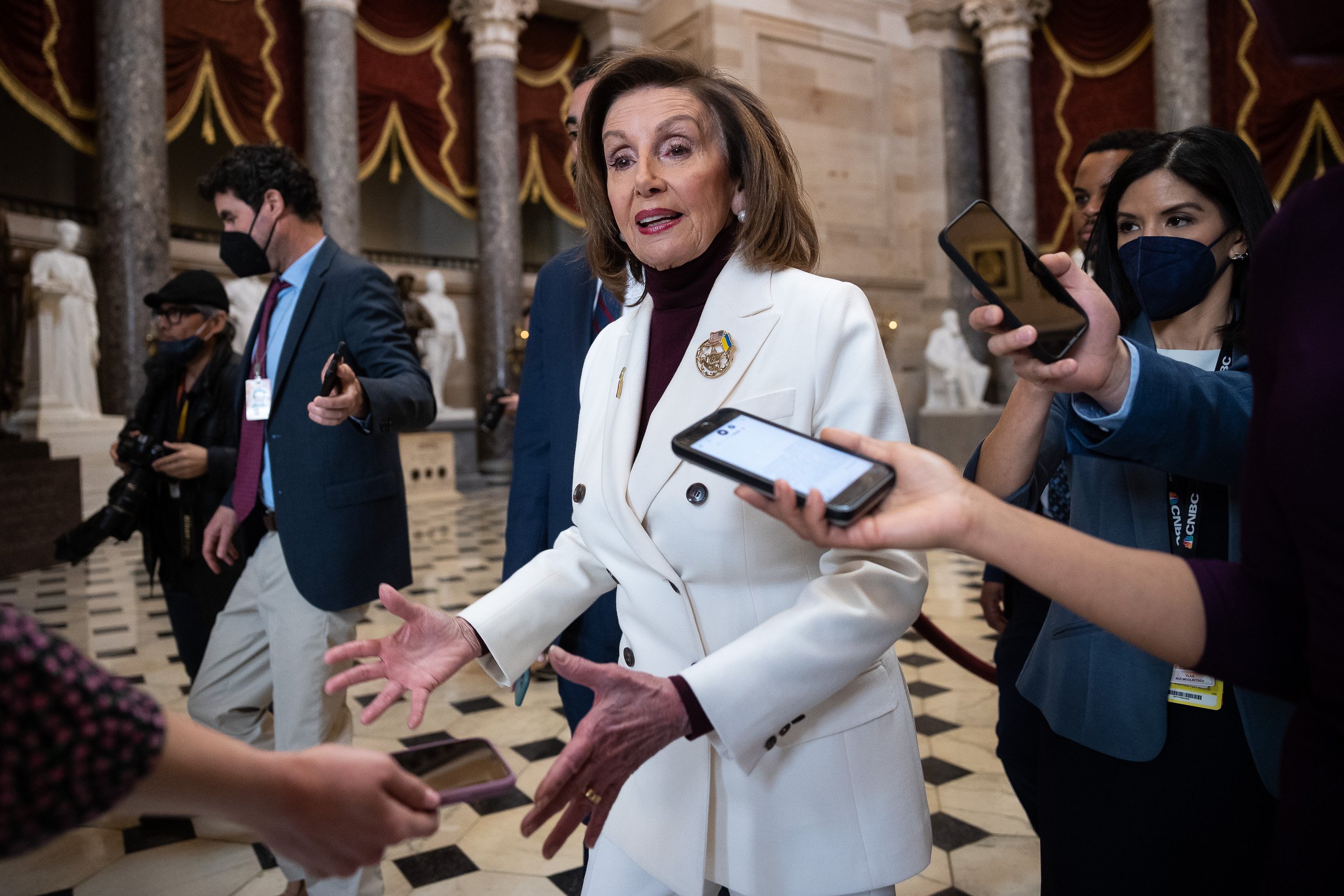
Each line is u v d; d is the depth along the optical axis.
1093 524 1.39
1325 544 0.76
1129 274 1.41
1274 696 0.88
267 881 2.53
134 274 10.32
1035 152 14.91
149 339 9.60
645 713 0.98
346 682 1.17
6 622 0.59
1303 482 0.76
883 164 14.73
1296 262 0.81
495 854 2.71
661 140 1.23
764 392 1.18
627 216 1.27
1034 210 14.66
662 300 1.32
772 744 1.15
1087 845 1.33
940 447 13.42
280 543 2.23
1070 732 1.33
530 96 15.17
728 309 1.23
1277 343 0.83
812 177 14.04
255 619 2.33
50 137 11.45
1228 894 1.24
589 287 1.98
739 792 1.18
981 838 2.74
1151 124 13.95
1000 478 1.25
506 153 14.24
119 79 10.36
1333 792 0.79
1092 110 14.44
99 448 9.74
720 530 1.16
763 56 13.70
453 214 15.70
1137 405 1.05
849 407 1.16
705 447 0.94
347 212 12.47
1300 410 0.76
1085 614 0.87
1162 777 1.27
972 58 15.27
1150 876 1.27
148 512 2.81
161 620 5.54
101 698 0.61
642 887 1.27
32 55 10.67
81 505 7.86
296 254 2.42
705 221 1.24
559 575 1.38
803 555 1.18
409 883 2.55
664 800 1.21
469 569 7.24
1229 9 13.16
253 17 12.72
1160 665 1.26
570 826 0.99
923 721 3.75
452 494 12.87
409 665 1.21
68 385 9.80
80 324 9.96
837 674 1.04
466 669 4.59
